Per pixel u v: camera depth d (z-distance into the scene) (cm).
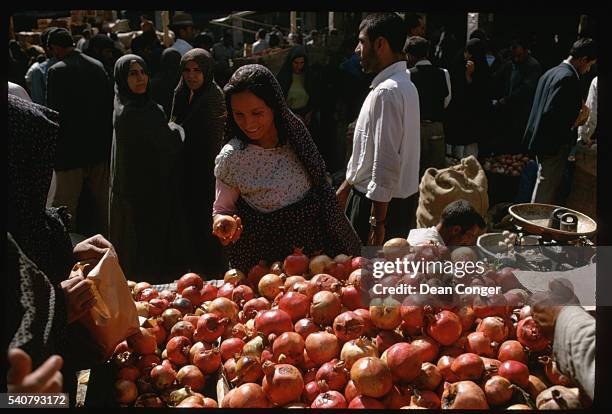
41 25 1034
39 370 102
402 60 307
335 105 675
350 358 167
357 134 319
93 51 638
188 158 399
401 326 180
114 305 179
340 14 992
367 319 185
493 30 796
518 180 555
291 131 241
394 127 299
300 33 1229
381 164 301
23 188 160
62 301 161
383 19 295
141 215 391
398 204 325
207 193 400
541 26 780
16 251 136
